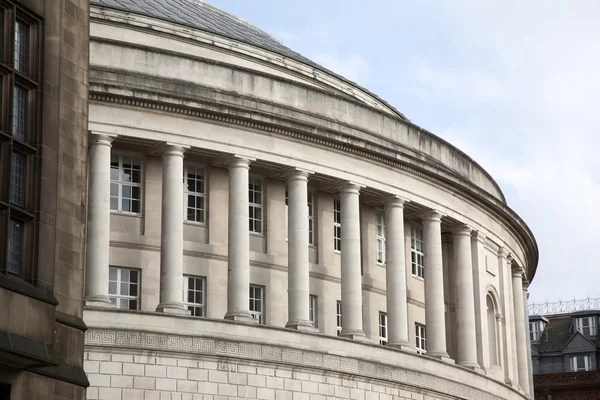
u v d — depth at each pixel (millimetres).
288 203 60594
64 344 35125
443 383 65000
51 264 34000
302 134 60562
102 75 55938
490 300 73875
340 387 59188
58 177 35469
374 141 64375
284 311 60594
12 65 32969
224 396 55125
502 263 75250
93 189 55000
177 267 56031
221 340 55562
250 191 61125
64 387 34750
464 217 69812
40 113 34219
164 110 56969
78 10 37344
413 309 67625
